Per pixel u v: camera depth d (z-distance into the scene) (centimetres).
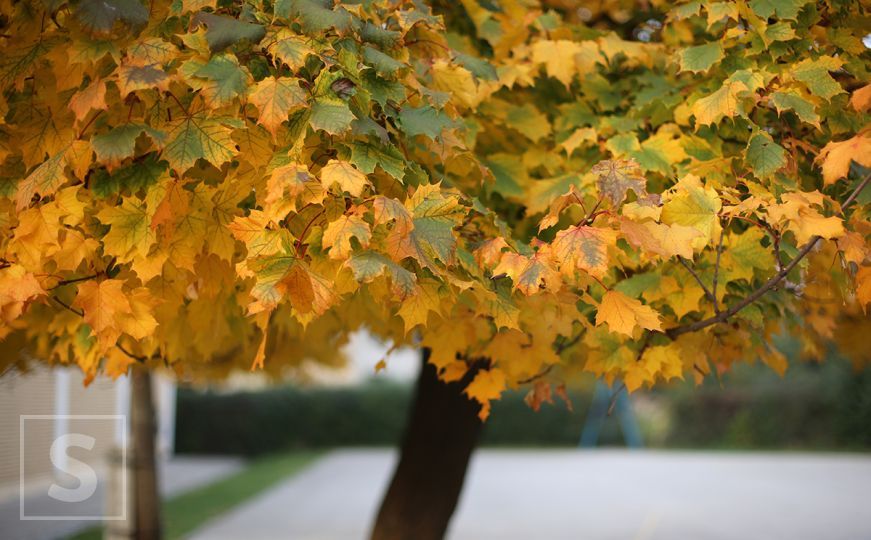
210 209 208
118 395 1460
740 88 219
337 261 195
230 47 196
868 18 245
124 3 184
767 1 230
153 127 195
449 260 186
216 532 945
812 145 253
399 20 211
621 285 241
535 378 274
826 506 1097
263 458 2092
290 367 619
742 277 241
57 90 198
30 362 450
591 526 959
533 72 286
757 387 2152
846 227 224
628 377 250
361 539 896
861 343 362
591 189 252
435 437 447
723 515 1029
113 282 199
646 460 1859
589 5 352
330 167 180
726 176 245
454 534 909
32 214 197
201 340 311
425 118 206
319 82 188
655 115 278
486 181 271
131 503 677
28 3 199
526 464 1783
